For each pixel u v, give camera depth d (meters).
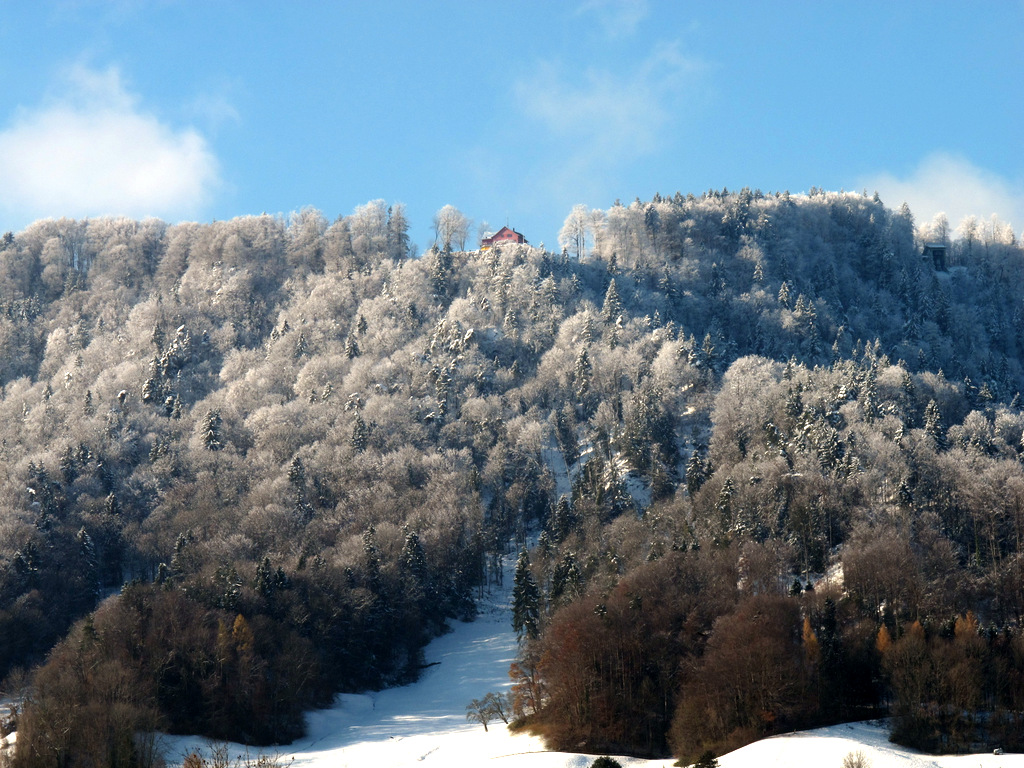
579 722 121.75
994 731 108.31
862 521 175.62
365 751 129.25
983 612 150.38
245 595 164.62
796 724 112.38
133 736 115.12
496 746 124.75
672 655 129.00
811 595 140.62
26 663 166.38
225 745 122.25
